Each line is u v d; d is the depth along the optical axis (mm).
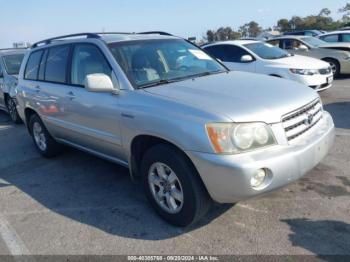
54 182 4547
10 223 3604
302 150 2871
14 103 7914
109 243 3107
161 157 3094
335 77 11742
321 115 3486
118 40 3982
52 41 5016
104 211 3672
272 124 2812
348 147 4898
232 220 3273
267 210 3387
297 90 3357
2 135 7293
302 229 3051
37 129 5520
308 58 8844
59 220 3574
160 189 3299
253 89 3273
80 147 4598
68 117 4371
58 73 4641
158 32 4910
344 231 2979
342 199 3492
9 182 4688
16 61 8773
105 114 3648
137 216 3514
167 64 3965
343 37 12688
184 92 3230
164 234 3168
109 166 4930
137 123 3238
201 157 2746
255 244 2906
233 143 2691
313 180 3930
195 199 2953
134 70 3648
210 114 2773
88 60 4059
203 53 4582
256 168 2645
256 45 9078
